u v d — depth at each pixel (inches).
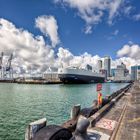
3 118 693.3
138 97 906.1
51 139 184.1
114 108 546.9
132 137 277.4
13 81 7637.8
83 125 237.6
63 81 4889.3
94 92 2249.0
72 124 310.2
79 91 2452.0
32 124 211.5
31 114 776.3
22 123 612.4
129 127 333.1
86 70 5295.3
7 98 1519.4
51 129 197.5
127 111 500.7
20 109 914.7
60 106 1019.9
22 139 450.9
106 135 283.3
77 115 369.7
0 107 989.8
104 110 466.0
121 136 281.7
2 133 497.7
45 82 5826.8
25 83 6264.8
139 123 362.9
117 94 962.7
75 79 4859.7
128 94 1095.6
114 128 323.6
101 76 6373.0
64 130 204.4
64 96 1697.8
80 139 228.5
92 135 279.3
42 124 219.8
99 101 520.1
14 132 507.5
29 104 1115.3
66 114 772.6
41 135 187.6
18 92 2315.5
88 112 412.5
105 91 2662.4
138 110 517.0
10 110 886.4
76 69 4906.5
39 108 946.7
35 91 2501.2
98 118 387.9
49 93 2122.3
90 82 5526.6
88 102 1207.6
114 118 405.7
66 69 4749.0
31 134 208.8
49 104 1111.6
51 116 729.6
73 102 1213.7
